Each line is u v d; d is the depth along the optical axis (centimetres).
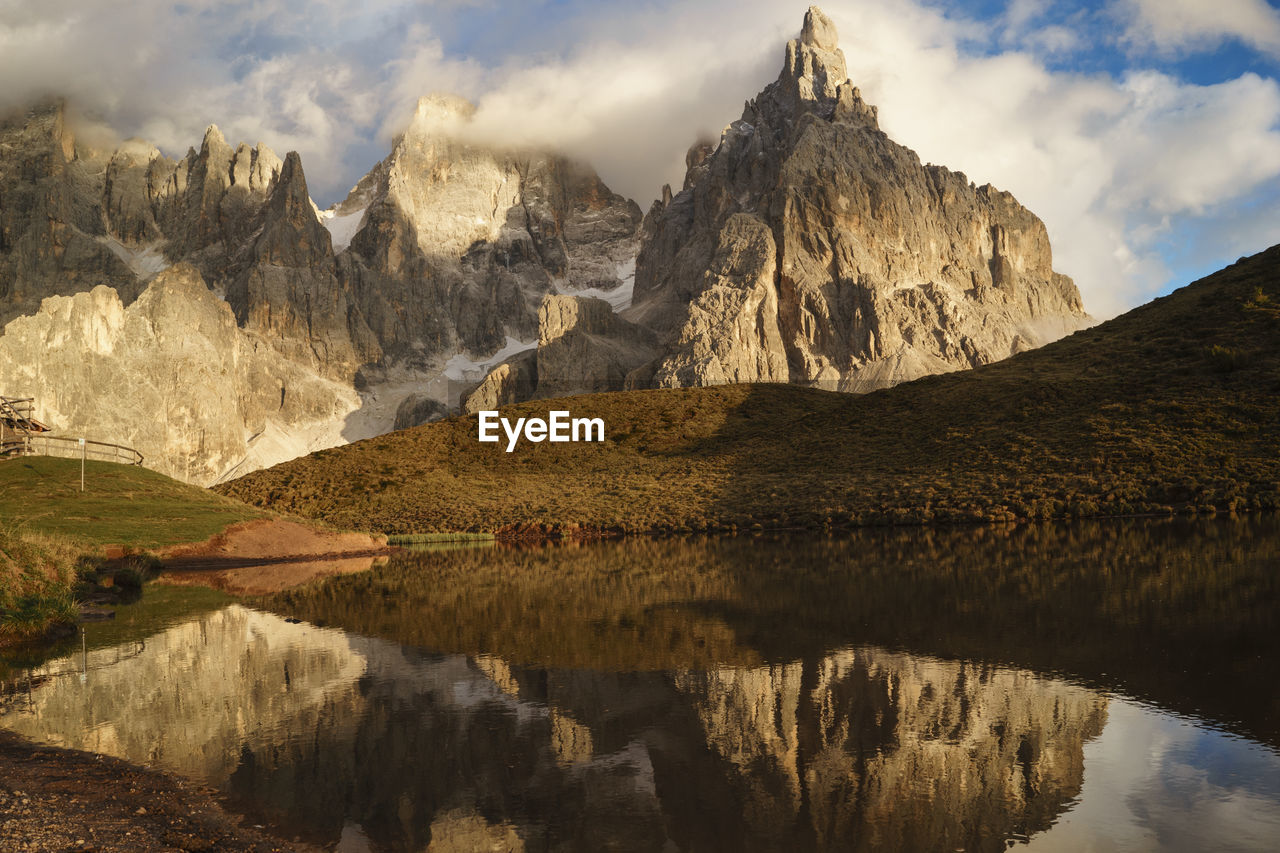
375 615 2705
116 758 1317
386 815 1088
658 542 5572
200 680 1838
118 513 5272
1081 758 1233
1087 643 1867
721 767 1248
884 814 1069
